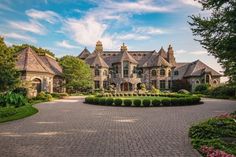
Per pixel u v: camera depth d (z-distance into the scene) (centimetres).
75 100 3844
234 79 2453
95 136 1146
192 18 1606
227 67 2208
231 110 2250
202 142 898
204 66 6606
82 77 5572
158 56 6931
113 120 1667
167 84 6762
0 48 3134
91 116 1888
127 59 6906
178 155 833
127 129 1323
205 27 1555
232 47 1471
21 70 4509
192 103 2919
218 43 1533
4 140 1068
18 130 1306
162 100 2767
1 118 1719
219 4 1516
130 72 6900
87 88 6253
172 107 2608
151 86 6512
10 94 2367
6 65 2917
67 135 1172
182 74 6912
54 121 1631
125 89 6862
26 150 905
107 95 4425
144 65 6956
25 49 5128
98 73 6856
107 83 6944
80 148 930
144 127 1383
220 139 947
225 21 1493
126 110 2330
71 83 5488
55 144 994
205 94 5097
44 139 1086
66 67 5506
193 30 1609
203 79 6350
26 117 1834
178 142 1016
